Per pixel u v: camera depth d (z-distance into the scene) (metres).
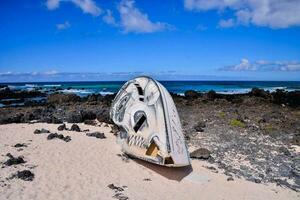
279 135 18.16
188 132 18.27
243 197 10.37
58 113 23.14
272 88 61.94
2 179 9.94
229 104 28.03
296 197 10.85
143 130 12.82
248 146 16.05
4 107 27.56
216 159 13.97
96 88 65.56
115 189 10.02
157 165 12.32
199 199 9.91
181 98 31.98
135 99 14.28
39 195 9.09
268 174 12.72
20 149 12.93
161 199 9.65
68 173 10.89
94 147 14.02
